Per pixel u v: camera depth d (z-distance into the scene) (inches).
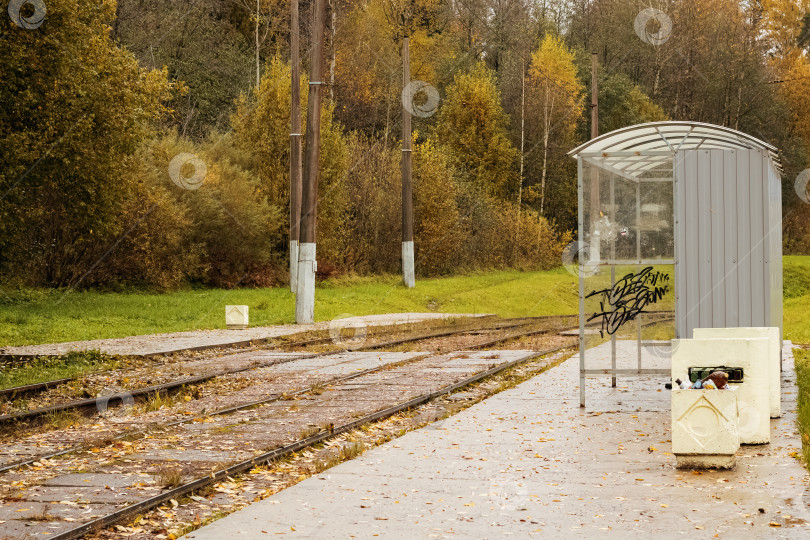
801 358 825.5
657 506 291.7
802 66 3107.8
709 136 569.0
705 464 349.1
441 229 2541.8
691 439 349.7
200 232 1940.2
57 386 684.1
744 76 3115.2
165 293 1785.2
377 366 810.2
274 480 357.4
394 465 365.7
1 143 1243.2
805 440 406.3
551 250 2930.6
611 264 573.9
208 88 2463.1
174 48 2452.0
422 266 2534.5
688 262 608.7
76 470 368.2
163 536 273.1
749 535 254.7
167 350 899.4
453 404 600.4
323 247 2199.8
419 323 1433.3
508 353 939.3
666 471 348.2
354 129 2883.9
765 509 284.0
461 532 264.4
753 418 395.2
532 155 3228.3
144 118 1466.5
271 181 2159.2
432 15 3083.2
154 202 1737.2
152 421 517.3
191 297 1716.3
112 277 1738.4
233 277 2009.1
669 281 613.0
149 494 322.3
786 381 637.3
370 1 2923.2
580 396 537.0
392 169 2517.2
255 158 2171.5
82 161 1334.9
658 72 3223.4
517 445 408.8
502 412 514.6
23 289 1505.9
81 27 1316.4
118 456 400.2
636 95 3171.8
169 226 1774.1
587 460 372.5
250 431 470.0
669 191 614.5
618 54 3408.0
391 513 287.4
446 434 441.1
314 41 1416.1
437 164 2566.4
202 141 2253.9
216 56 2544.3
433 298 1989.4
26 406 586.6
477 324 1482.5
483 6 3506.4
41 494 324.5
